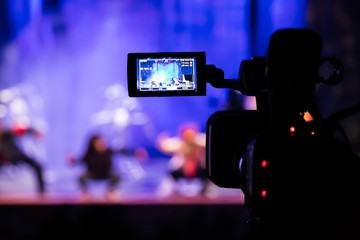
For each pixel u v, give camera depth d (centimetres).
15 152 860
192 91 130
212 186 811
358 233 98
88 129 1310
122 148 869
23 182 1055
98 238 459
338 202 100
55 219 416
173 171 811
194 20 1261
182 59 131
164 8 1270
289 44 103
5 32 1276
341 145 102
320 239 100
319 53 105
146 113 1189
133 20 1287
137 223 653
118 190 961
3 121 1088
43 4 1275
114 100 1222
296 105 108
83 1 1280
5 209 662
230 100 665
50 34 1286
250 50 1238
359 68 1202
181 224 604
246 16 1237
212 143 130
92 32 1293
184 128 819
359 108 107
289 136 103
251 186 102
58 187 999
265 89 111
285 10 1210
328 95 1194
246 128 128
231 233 581
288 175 100
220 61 1246
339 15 1200
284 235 102
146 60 130
